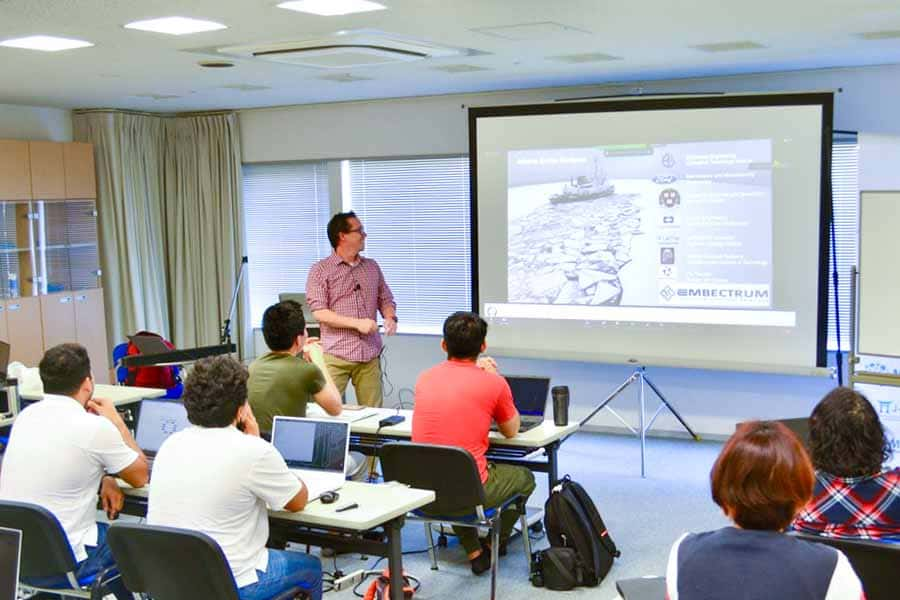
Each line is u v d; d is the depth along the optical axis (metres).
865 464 2.68
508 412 4.40
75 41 5.13
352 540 3.57
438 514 4.25
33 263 7.99
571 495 4.59
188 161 9.12
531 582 4.58
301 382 4.44
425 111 8.13
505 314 7.32
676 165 6.66
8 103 8.12
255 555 3.13
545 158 7.06
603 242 6.94
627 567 4.75
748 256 6.52
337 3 4.24
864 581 2.53
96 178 8.67
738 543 1.90
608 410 7.65
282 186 9.00
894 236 5.35
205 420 3.11
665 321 6.80
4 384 5.29
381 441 4.87
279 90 7.52
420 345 8.38
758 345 6.54
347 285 6.12
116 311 8.77
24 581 3.42
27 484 3.41
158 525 2.99
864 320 5.49
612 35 5.21
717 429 7.30
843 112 6.71
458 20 4.71
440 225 8.30
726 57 6.11
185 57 5.73
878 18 4.80
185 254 9.21
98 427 3.44
